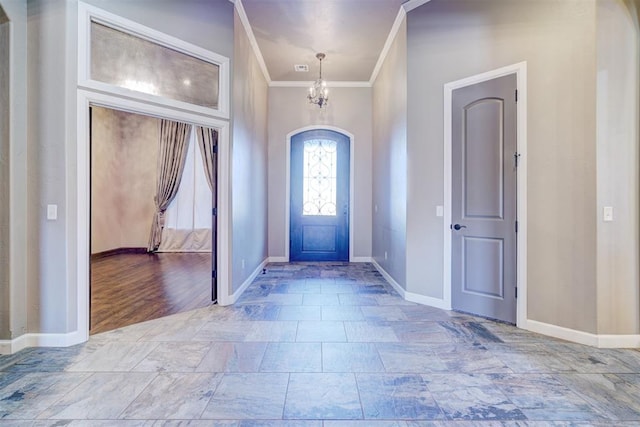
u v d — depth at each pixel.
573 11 2.70
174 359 2.41
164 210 7.17
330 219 6.47
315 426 1.70
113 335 2.83
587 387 2.06
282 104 6.41
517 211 3.05
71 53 2.58
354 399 1.93
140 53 3.03
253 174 4.92
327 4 3.90
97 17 2.72
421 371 2.25
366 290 4.36
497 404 1.88
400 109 4.21
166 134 7.08
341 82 6.39
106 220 6.80
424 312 3.47
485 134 3.27
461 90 3.45
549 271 2.86
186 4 3.29
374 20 4.23
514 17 3.04
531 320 2.97
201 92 3.48
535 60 2.92
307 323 3.14
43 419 1.73
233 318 3.27
